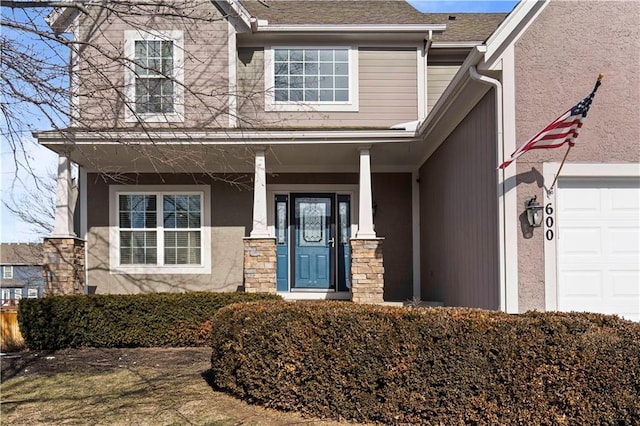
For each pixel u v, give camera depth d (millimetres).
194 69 9375
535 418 3859
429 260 9805
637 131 5852
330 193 10672
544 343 3902
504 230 5723
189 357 6953
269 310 4730
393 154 9703
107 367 6453
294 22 10078
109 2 5832
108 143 8250
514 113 5781
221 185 10359
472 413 3979
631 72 5879
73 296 7867
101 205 10148
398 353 4172
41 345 7594
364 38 9992
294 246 10578
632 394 3707
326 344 4410
